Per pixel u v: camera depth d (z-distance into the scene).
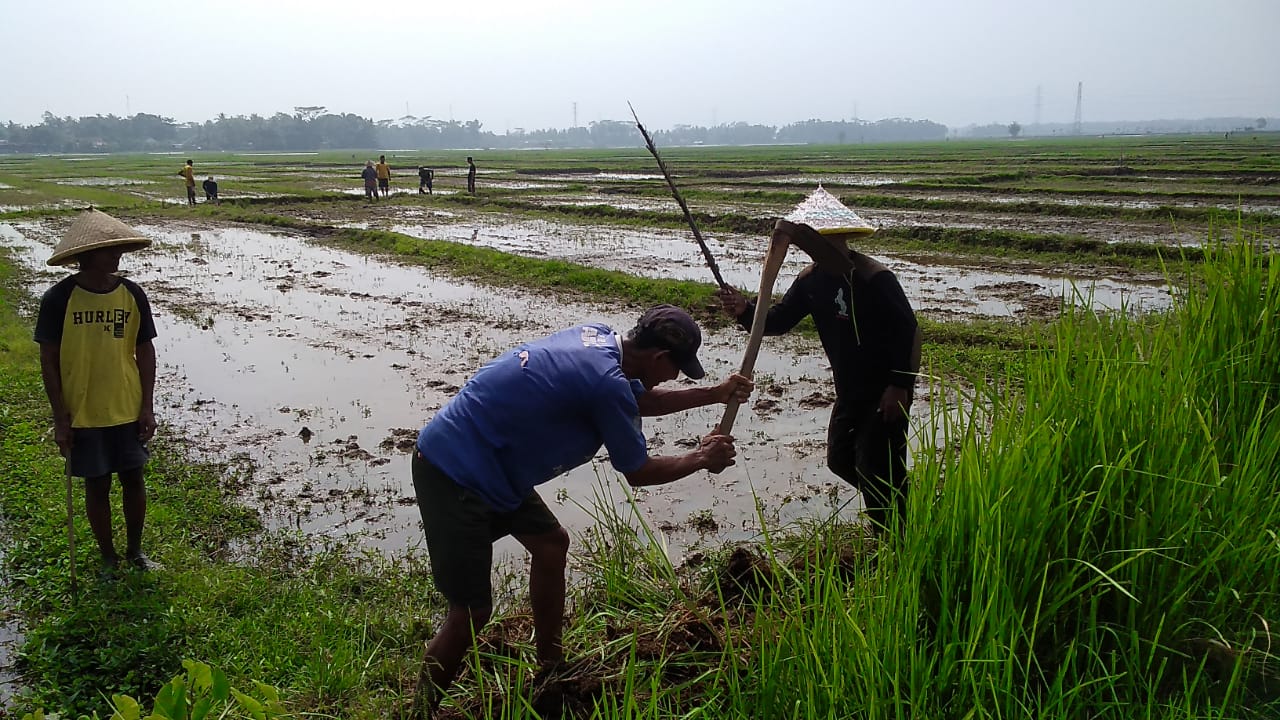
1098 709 3.12
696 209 27.44
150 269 17.56
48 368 5.04
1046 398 4.02
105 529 5.31
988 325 10.89
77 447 5.11
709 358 10.18
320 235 22.72
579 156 101.81
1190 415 3.89
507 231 23.14
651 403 3.95
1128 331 4.95
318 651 4.33
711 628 3.99
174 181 49.88
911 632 3.19
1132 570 3.40
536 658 4.16
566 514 6.27
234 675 4.27
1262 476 3.77
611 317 12.50
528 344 3.79
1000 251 17.25
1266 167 38.25
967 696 3.11
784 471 6.93
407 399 8.95
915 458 3.93
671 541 5.79
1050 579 3.51
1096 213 22.62
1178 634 3.38
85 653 4.51
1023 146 100.62
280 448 7.61
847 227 4.44
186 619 4.72
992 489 3.51
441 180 47.78
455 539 3.64
